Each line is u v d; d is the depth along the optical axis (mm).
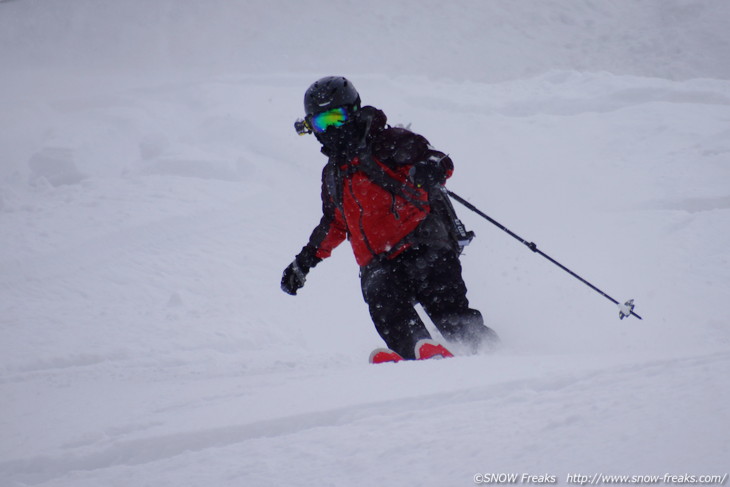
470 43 86688
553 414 7996
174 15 94500
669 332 25328
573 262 34625
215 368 22906
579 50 84938
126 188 51188
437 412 9023
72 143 59406
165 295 35844
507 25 89250
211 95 71875
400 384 10977
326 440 8672
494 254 36781
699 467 5781
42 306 33938
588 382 9250
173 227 44094
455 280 18312
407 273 18281
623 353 12969
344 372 13766
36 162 56312
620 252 35156
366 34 88875
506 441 7352
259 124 63531
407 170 17469
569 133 55344
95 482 8867
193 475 8422
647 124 54406
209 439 9820
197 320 32312
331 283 38156
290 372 16953
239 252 41562
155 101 73188
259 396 12000
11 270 37688
